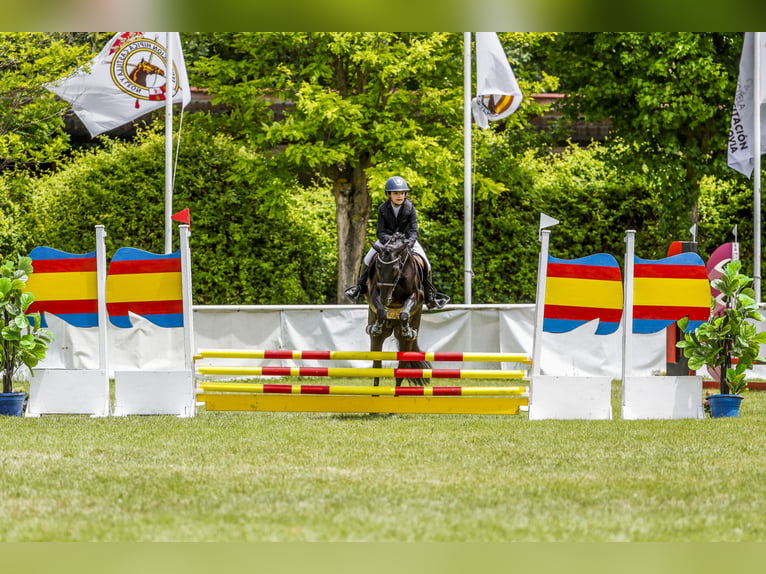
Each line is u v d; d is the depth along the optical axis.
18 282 41.81
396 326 41.97
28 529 20.73
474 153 75.81
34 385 42.41
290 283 80.44
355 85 77.62
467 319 62.97
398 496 24.20
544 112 80.81
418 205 73.31
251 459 30.08
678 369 48.41
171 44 66.19
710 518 21.78
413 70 71.00
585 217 84.44
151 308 42.09
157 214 79.94
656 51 74.56
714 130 77.00
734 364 48.28
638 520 21.53
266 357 42.09
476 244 82.81
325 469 28.30
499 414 42.59
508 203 83.31
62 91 67.56
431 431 37.03
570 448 32.53
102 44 86.81
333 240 83.88
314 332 63.75
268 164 74.62
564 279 41.38
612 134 80.31
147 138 84.25
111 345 61.91
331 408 41.81
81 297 42.25
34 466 28.61
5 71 73.62
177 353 63.03
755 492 24.91
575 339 62.38
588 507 22.95
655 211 84.56
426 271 42.31
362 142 72.12
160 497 24.08
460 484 25.89
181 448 32.31
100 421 39.88
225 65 74.06
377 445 33.12
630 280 42.25
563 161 87.81
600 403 41.78
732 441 34.34
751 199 83.81
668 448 32.59
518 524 21.12
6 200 77.12
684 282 42.41
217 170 81.06
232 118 78.12
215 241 80.25
